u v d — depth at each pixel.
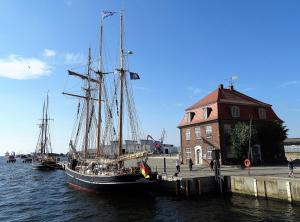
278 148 44.91
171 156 63.41
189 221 20.30
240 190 27.52
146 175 27.94
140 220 21.08
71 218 22.45
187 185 28.27
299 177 25.50
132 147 33.66
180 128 51.78
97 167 33.62
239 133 40.88
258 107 48.31
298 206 22.67
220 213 21.83
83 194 32.34
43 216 23.45
